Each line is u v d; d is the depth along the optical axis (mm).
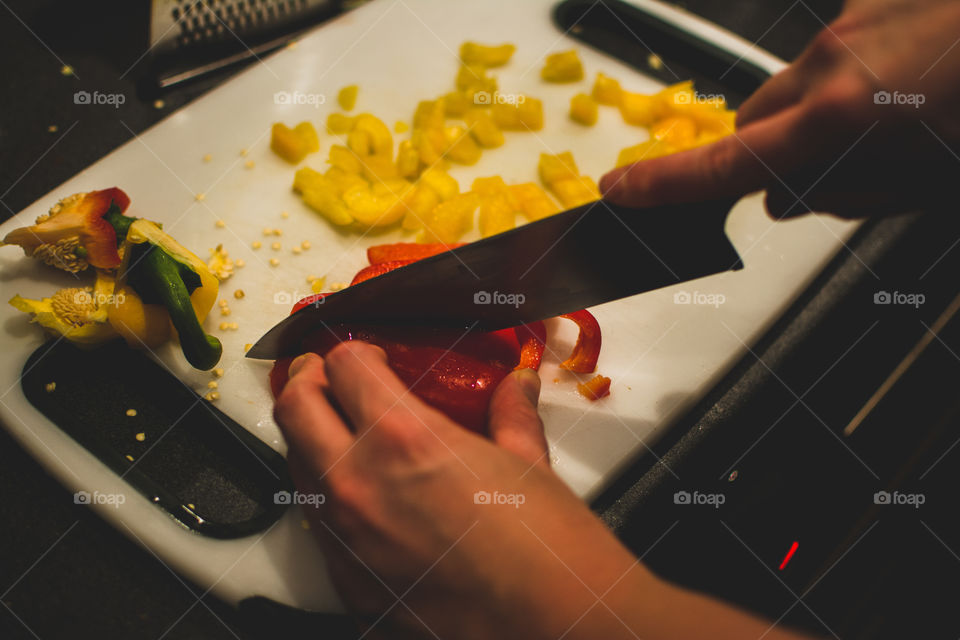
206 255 1195
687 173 799
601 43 1580
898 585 1035
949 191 855
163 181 1257
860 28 748
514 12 1594
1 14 1498
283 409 807
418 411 736
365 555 684
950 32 714
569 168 1354
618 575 619
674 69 1536
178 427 995
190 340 984
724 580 999
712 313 1175
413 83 1466
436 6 1577
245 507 938
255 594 884
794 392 1134
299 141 1312
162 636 858
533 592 610
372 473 693
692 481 1041
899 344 1182
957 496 1070
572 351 1123
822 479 1089
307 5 1518
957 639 987
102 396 1010
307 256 1217
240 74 1404
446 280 960
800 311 1203
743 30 1703
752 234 1268
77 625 849
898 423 1136
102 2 1543
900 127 757
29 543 897
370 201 1235
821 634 1005
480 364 1015
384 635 710
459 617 640
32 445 943
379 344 1022
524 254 931
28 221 1160
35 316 1001
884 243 1262
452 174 1360
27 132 1324
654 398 1082
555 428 1045
